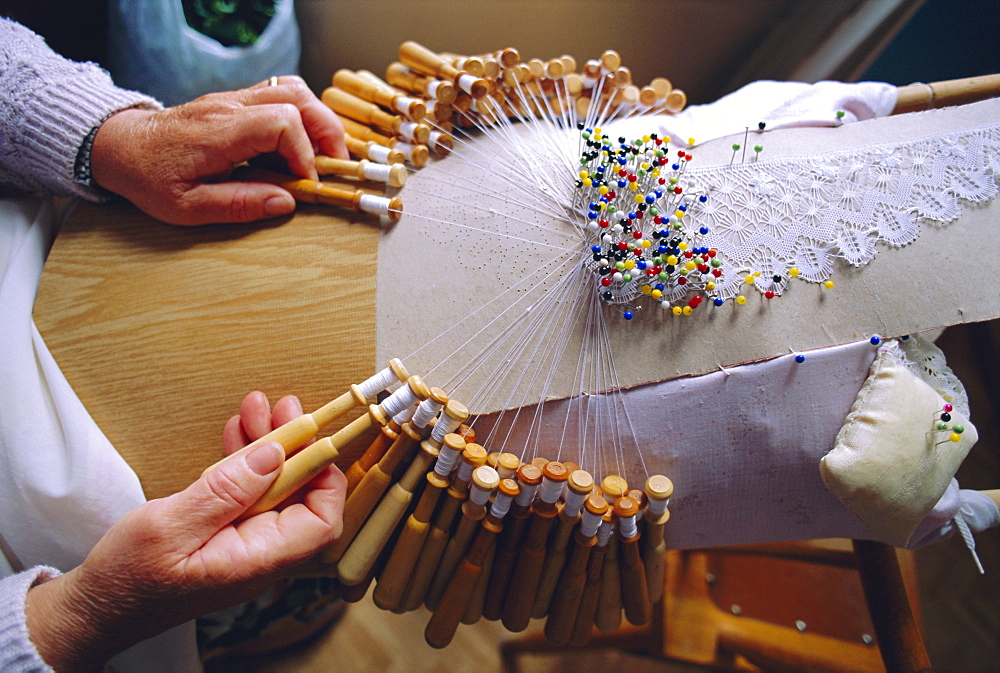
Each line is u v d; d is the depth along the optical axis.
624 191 0.42
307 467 0.39
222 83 0.56
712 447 0.40
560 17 0.68
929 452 0.38
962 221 0.39
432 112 0.46
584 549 0.40
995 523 0.42
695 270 0.39
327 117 0.46
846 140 0.42
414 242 0.42
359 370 0.41
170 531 0.36
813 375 0.39
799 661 0.53
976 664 0.69
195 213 0.43
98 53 0.58
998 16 0.68
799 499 0.41
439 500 0.42
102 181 0.44
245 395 0.41
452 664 0.70
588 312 0.40
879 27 0.64
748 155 0.42
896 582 0.47
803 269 0.39
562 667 0.70
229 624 0.56
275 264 0.42
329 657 0.69
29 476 0.40
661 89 0.48
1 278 0.44
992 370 0.65
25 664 0.36
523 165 0.44
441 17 0.67
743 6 0.68
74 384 0.42
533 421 0.40
